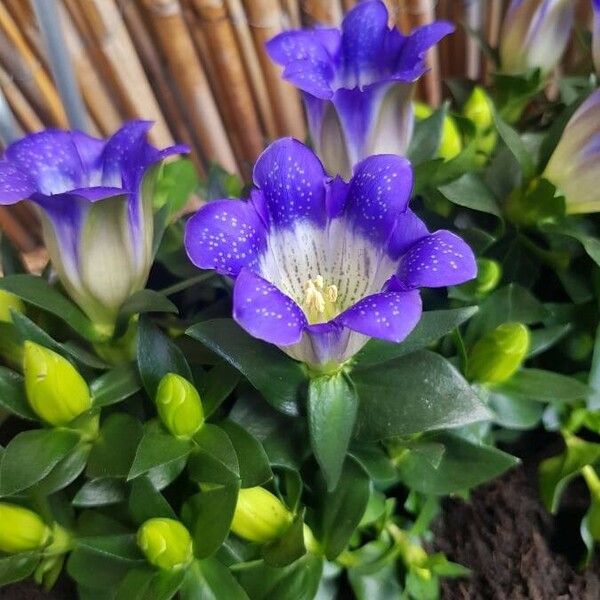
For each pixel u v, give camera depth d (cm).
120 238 15
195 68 29
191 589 15
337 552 15
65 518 16
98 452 15
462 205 19
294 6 28
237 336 15
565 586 18
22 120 28
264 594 16
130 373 16
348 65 18
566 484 19
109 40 27
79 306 17
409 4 28
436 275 12
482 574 18
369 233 15
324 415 15
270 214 15
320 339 14
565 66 28
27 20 25
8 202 14
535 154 20
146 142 16
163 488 16
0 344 17
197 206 28
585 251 19
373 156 15
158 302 16
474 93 22
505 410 17
